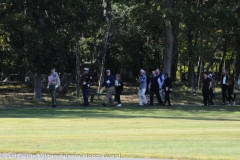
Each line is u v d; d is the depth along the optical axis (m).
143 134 37.88
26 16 86.38
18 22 84.62
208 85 87.75
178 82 148.50
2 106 82.88
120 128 43.00
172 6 98.75
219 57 172.00
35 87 89.19
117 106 83.25
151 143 32.62
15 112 66.31
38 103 87.06
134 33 110.19
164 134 37.84
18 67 89.88
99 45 104.38
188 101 98.50
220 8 95.56
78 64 95.44
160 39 129.25
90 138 35.31
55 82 80.50
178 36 122.25
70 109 74.12
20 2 83.88
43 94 101.00
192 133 38.59
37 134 38.00
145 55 121.06
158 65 133.25
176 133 38.62
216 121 51.75
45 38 85.44
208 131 40.19
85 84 84.06
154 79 86.06
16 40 85.81
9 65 93.19
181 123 48.56
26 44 86.31
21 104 85.94
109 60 120.56
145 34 116.38
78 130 41.06
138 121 50.72
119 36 109.44
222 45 149.12
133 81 149.25
